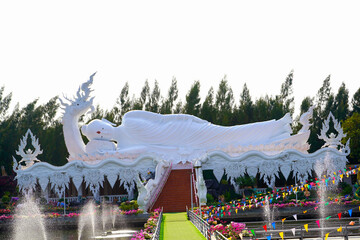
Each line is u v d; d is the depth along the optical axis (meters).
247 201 37.72
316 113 72.25
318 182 30.28
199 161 46.47
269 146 48.66
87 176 47.19
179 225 30.14
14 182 61.66
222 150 49.25
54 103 74.94
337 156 46.00
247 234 22.22
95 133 50.78
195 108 71.69
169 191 43.53
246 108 72.50
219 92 73.69
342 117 69.56
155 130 51.19
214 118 70.38
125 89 74.75
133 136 51.16
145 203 38.28
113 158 47.44
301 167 46.19
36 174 47.31
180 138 50.84
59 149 69.50
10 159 67.75
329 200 38.72
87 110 50.78
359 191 37.84
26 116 71.00
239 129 50.62
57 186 47.09
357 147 60.19
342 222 29.08
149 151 50.00
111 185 47.12
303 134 49.00
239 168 47.00
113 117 73.25
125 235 31.78
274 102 73.62
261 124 50.72
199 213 31.94
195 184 43.41
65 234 34.69
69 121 49.62
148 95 74.44
